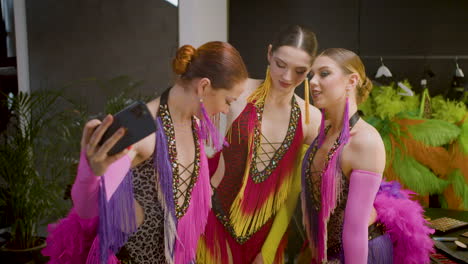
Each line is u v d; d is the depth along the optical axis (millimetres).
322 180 1316
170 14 2512
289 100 1693
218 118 1286
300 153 1739
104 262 1032
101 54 2713
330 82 1315
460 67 2375
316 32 2402
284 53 1630
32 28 2885
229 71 1087
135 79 2641
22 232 2336
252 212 1736
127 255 1125
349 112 1297
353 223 1223
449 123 2260
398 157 2248
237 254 1745
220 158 1746
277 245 1775
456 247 1555
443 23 2354
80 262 1146
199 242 1696
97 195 964
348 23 2377
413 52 2381
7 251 2305
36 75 2910
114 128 861
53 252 1159
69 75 2820
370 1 2350
